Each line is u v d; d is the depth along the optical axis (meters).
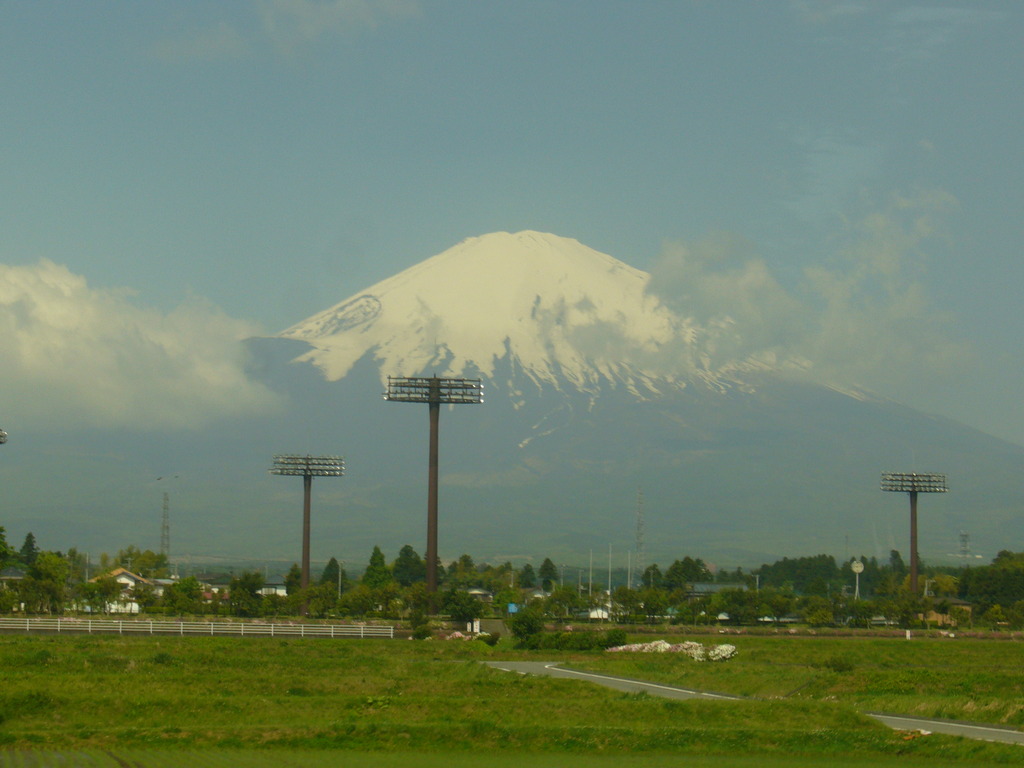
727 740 86.81
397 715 94.06
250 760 76.25
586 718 94.94
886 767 80.00
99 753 78.25
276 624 182.38
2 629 168.25
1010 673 133.62
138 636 165.25
